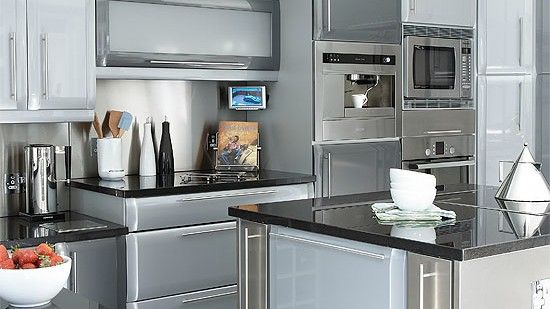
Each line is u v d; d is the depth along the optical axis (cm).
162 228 380
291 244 277
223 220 399
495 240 225
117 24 395
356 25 443
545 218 262
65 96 377
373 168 457
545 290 243
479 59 505
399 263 238
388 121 461
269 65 450
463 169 503
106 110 431
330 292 262
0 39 356
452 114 495
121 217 372
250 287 297
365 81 452
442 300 223
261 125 471
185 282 386
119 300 370
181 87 458
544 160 503
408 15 465
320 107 434
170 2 410
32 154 383
